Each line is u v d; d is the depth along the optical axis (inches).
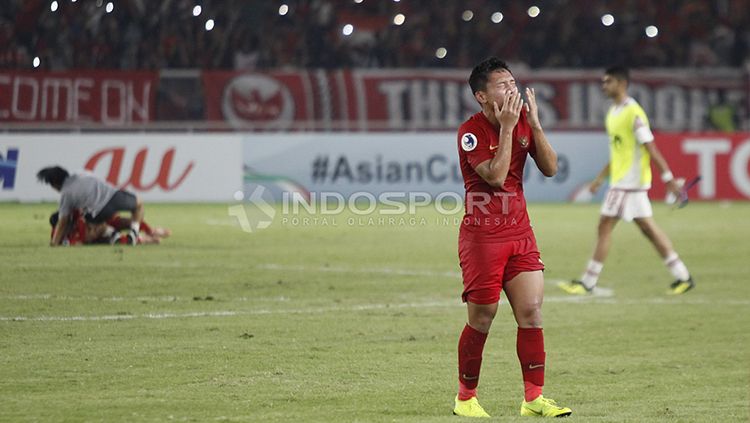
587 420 956.0
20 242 2322.8
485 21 4323.3
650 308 1681.8
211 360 1212.5
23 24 3134.8
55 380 1099.3
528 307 983.0
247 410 983.6
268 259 2181.3
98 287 1752.0
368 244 2507.4
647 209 1841.8
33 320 1449.3
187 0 3720.5
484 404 1054.4
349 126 3612.2
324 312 1568.7
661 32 4392.2
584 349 1343.5
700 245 2571.4
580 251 2444.6
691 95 3917.3
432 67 4200.3
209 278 1886.1
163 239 2497.5
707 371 1217.4
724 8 4461.1
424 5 4335.6
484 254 973.8
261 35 3978.8
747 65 4212.6
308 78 3651.6
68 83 3294.8
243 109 3580.2
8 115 3211.1
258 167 3430.1
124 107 3405.5
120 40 3550.7
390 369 1188.5
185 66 3710.6
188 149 3368.6
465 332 995.3
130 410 973.8
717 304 1728.6
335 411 989.2
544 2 4404.5
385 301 1688.0
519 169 982.4
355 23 4274.1
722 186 3742.6
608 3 4416.8
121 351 1253.1
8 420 930.7
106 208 2319.1
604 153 3720.5
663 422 952.3
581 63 4301.2
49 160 3208.7
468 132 971.9
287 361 1217.4
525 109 987.3
